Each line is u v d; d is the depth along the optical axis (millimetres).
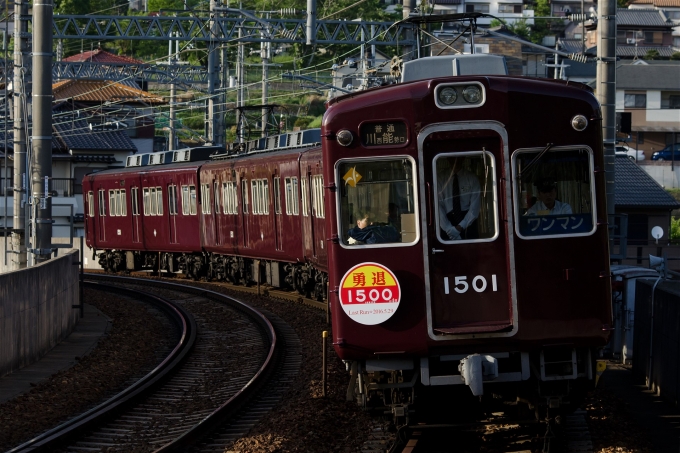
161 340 36781
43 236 38594
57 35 55469
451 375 17781
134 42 129750
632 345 29078
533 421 18203
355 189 17766
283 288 49438
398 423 18328
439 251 17500
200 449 19281
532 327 17469
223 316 41656
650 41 146125
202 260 59594
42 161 38250
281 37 57656
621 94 120500
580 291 17578
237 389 25859
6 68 49312
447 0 152625
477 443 18688
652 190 72062
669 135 120438
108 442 20438
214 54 63219
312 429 20047
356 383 18453
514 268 17422
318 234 38406
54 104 98000
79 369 29172
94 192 71562
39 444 19125
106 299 48875
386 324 17562
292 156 41750
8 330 27609
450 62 21391
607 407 21172
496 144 17547
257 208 47281
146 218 63406
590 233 17625
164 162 63750
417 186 17516
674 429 19766
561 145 17578
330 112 17812
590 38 138125
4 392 25047
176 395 25766
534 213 17578
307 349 32062
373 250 17578
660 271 28188
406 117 17578
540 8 158625
